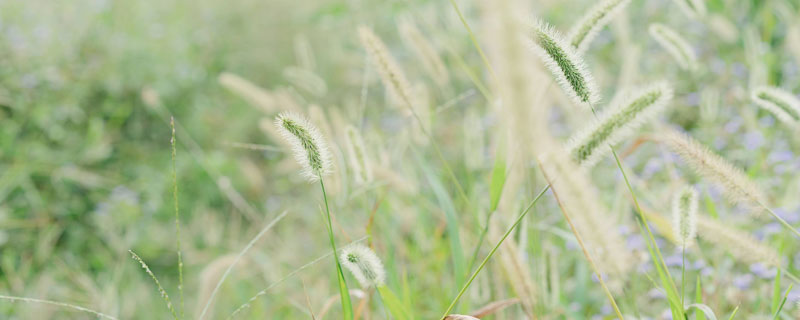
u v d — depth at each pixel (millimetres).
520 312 2586
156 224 5199
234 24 7938
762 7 5781
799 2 5512
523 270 2189
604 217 1828
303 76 4004
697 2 3338
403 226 3598
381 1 7156
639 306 2838
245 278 3832
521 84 1341
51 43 6191
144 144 6242
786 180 3662
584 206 1780
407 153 4406
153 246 4859
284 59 7770
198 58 7422
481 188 3857
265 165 6328
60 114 5723
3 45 5852
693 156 1822
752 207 1795
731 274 2785
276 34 7895
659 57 5699
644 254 2500
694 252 2785
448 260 3402
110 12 6957
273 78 7672
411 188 3240
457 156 4461
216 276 2801
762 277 2621
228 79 3758
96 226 4980
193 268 4688
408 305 2301
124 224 5016
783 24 5598
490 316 2641
